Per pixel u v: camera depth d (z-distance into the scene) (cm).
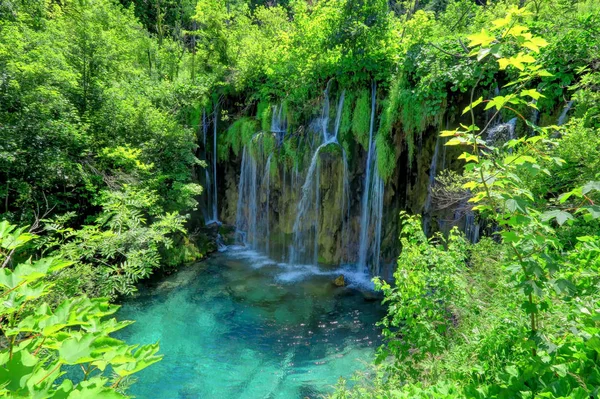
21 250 684
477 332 331
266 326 796
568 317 231
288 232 1232
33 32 1002
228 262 1158
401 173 1004
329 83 1154
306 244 1194
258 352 709
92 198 891
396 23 1115
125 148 980
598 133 409
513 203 177
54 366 116
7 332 119
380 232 1054
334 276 1062
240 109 1427
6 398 98
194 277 1034
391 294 399
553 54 693
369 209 1082
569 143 396
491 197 205
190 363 675
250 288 976
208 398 588
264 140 1248
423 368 379
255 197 1308
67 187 927
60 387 105
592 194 344
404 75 954
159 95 1313
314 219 1172
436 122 902
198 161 1223
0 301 122
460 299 361
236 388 611
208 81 1466
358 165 1098
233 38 1588
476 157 193
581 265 254
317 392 593
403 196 1009
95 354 120
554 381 180
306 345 730
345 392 398
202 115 1416
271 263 1162
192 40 2006
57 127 814
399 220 1020
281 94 1267
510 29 167
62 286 448
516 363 229
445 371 331
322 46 1105
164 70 1666
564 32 700
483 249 479
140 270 532
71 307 131
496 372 230
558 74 680
